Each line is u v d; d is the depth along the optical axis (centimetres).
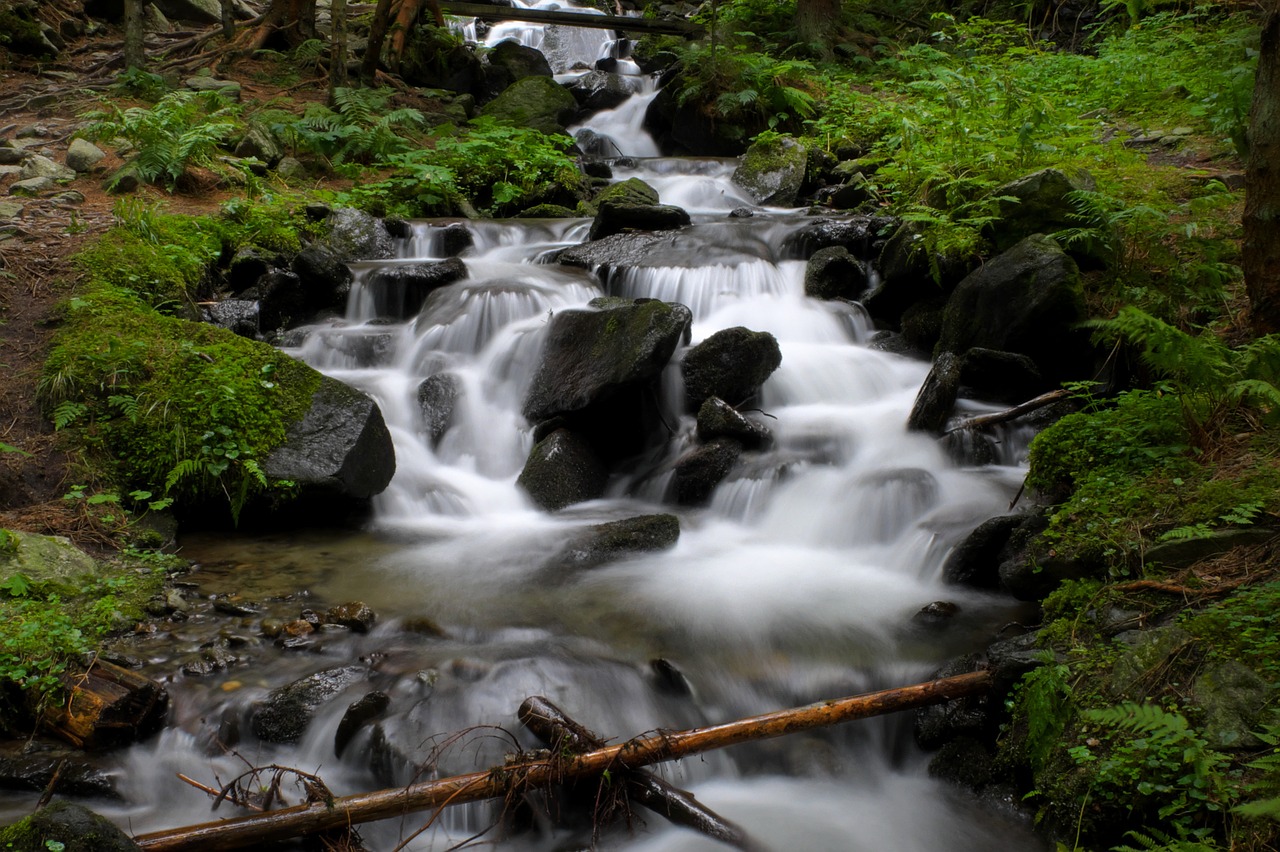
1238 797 369
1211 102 1045
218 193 1151
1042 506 626
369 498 743
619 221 1129
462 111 1587
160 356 759
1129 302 781
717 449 769
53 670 495
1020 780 454
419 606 601
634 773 445
